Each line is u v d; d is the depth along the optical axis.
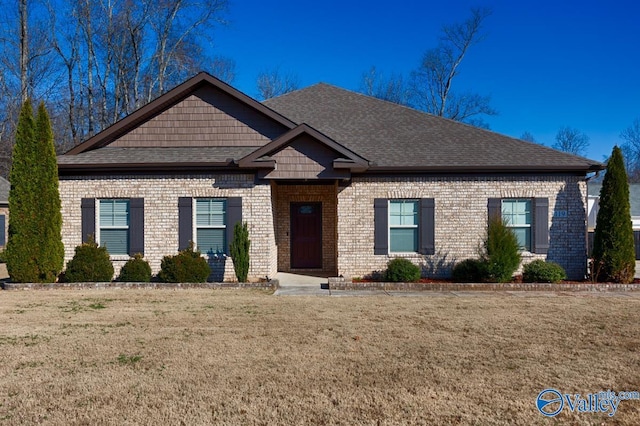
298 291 11.66
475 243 13.54
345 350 6.49
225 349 6.52
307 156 12.98
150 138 14.41
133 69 31.61
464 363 5.97
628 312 8.98
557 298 10.59
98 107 32.19
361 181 13.66
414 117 16.91
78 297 10.54
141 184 13.21
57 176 12.57
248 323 8.05
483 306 9.57
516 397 4.94
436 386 5.21
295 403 4.77
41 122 12.40
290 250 15.87
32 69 29.78
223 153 13.59
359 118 16.81
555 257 13.45
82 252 12.31
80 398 4.88
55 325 7.89
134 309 9.20
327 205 15.90
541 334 7.36
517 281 12.71
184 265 12.14
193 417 4.45
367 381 5.35
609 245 12.65
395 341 6.94
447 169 13.26
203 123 14.42
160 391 5.05
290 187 15.81
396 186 13.62
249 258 12.95
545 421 4.42
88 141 13.94
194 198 13.27
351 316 8.62
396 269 12.54
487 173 13.54
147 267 12.59
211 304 9.73
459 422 4.39
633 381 5.39
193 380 5.36
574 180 13.52
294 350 6.48
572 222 13.46
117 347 6.61
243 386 5.19
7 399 4.84
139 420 4.39
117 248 13.38
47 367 5.78
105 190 13.20
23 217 12.13
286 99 18.30
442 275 13.53
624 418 4.49
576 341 6.97
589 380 5.41
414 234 13.83
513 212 13.71
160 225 13.18
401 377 5.48
